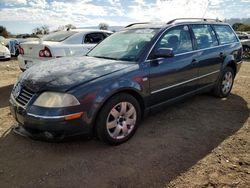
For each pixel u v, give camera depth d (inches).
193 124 174.1
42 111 123.0
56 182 114.0
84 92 125.3
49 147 142.3
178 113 193.2
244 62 519.8
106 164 126.9
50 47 251.8
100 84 130.7
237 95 241.0
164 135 157.8
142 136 156.2
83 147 142.3
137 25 195.6
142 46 160.9
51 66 152.3
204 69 196.5
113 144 142.5
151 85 154.9
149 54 156.4
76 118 124.2
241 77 328.2
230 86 235.9
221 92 226.5
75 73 136.9
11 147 142.5
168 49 152.9
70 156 133.8
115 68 143.6
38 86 129.6
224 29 230.4
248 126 170.9
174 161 129.6
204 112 195.8
